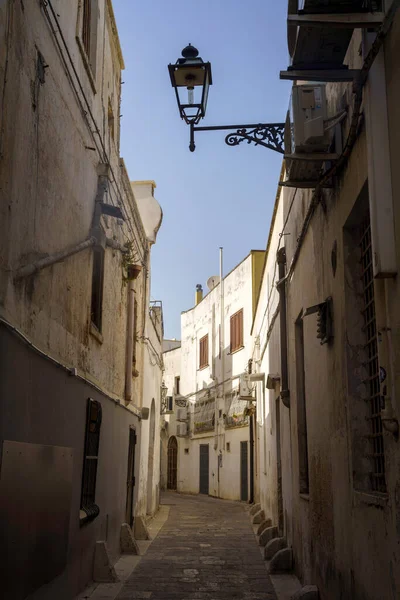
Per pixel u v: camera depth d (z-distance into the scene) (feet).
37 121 17.70
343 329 17.19
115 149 32.94
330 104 19.02
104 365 29.53
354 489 16.03
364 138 14.48
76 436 22.79
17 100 15.62
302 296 26.32
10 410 15.11
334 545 19.06
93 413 25.54
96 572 26.81
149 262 51.08
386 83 13.00
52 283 19.38
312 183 19.11
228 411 82.69
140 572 30.71
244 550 38.14
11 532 14.76
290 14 13.32
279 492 40.27
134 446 41.63
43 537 17.61
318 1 12.92
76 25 23.58
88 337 25.23
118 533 34.24
